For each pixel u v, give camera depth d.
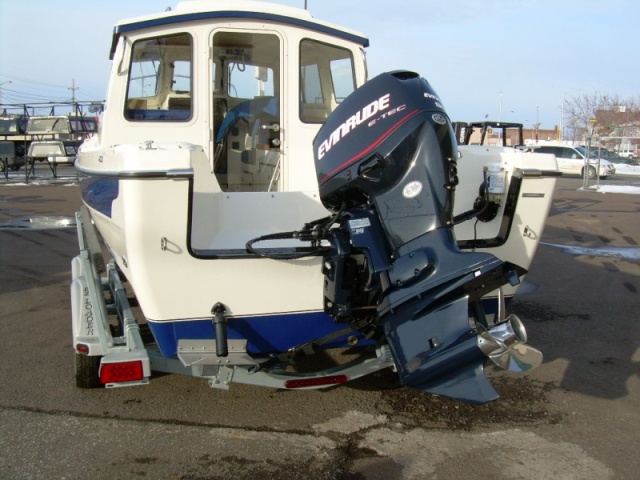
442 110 3.17
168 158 2.96
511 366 2.69
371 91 3.27
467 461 3.40
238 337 3.46
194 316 3.33
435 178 3.04
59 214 13.52
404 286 2.93
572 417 3.96
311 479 3.21
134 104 4.43
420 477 3.24
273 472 3.27
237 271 3.28
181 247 3.12
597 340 5.45
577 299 6.81
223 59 4.62
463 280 2.77
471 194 3.89
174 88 4.52
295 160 4.69
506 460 3.42
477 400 2.69
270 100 4.68
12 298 6.64
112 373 3.41
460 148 3.87
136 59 4.37
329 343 3.71
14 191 19.12
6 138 27.23
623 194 20.11
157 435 3.65
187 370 3.59
